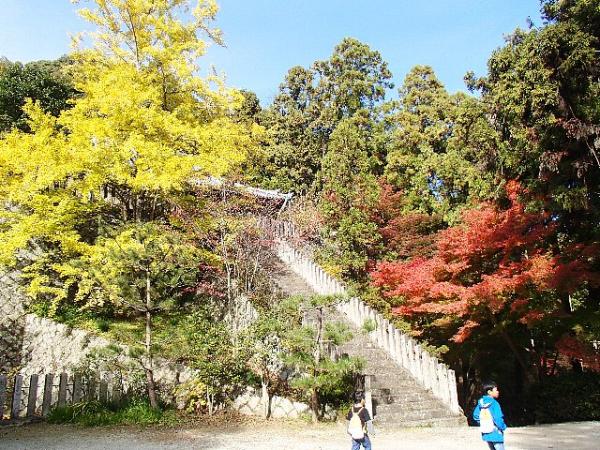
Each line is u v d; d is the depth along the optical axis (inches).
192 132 581.9
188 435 384.5
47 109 946.7
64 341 566.9
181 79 636.7
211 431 401.1
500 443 236.2
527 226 533.6
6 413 488.7
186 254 503.5
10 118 920.3
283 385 470.3
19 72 983.0
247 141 657.6
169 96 678.5
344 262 842.8
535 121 455.8
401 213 970.1
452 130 1045.2
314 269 697.0
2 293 588.7
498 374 763.4
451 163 933.2
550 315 505.4
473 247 547.5
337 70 1557.6
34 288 534.9
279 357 446.0
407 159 1098.7
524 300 498.9
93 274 485.1
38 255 629.0
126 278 451.2
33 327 589.6
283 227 856.3
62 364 550.3
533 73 446.9
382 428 416.8
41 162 521.3
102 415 430.9
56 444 346.3
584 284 558.3
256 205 713.0
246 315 551.8
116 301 526.6
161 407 475.8
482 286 493.7
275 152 1384.1
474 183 813.9
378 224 952.3
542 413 534.6
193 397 486.9
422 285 546.3
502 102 481.7
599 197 489.4
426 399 476.4
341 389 440.8
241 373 480.7
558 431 412.2
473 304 515.2
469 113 757.3
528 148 466.3
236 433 393.4
